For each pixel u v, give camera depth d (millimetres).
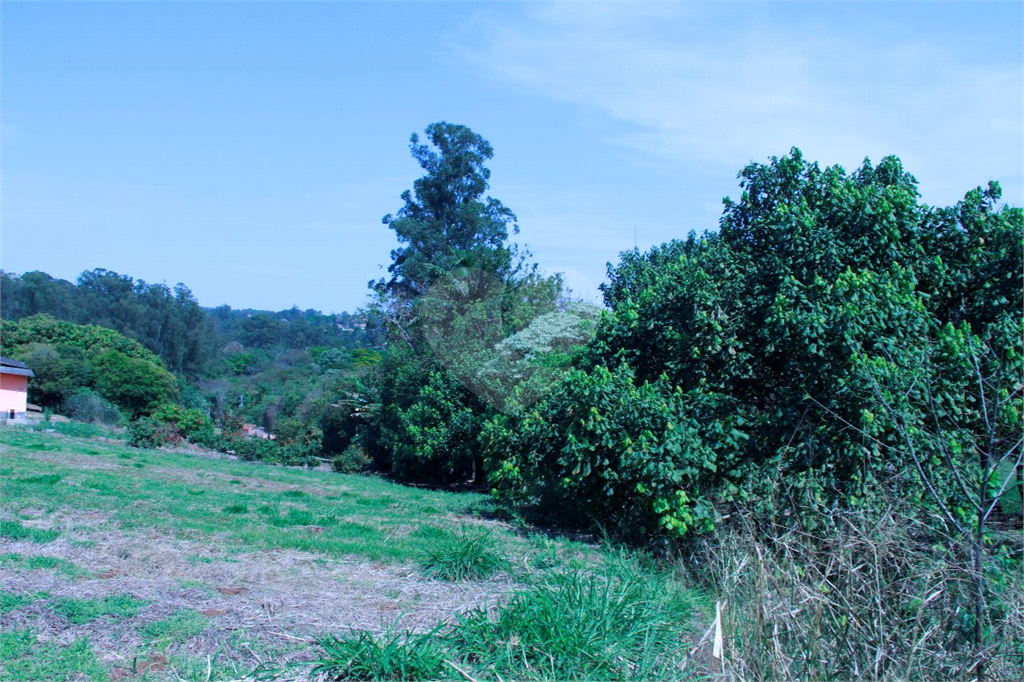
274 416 39562
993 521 5582
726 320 9102
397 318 27094
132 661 4785
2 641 4922
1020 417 6027
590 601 5383
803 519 5703
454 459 20812
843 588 4590
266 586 6766
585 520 12039
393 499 15156
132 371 40406
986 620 4273
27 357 38781
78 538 8328
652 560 7918
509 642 4840
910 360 7109
